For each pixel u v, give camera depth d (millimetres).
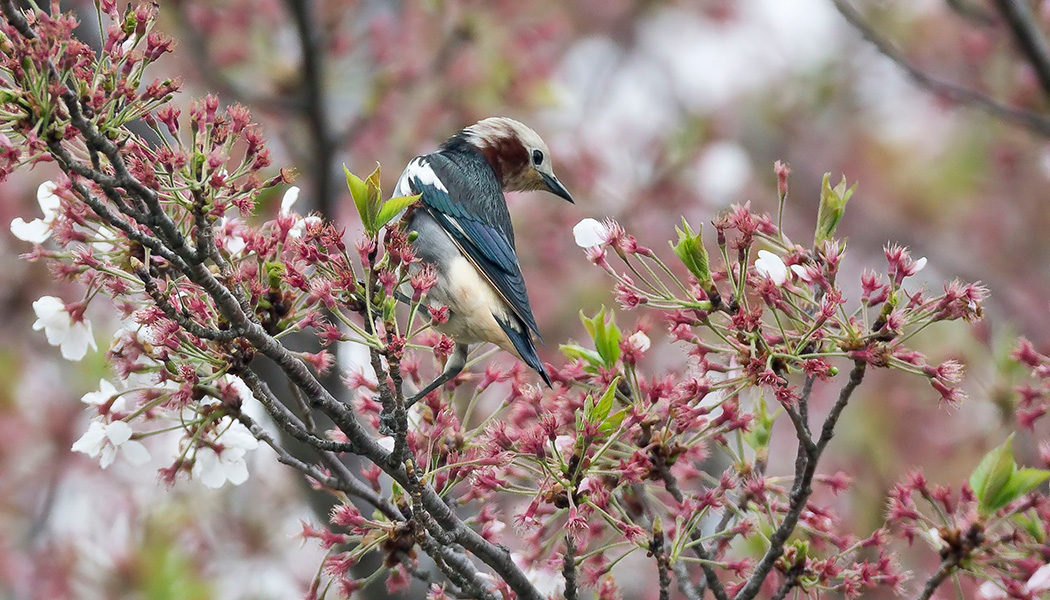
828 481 9641
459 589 8945
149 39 7512
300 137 15328
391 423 8211
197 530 15102
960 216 21766
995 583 8383
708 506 8961
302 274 8031
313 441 8195
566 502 8359
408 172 12523
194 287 8156
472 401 9477
